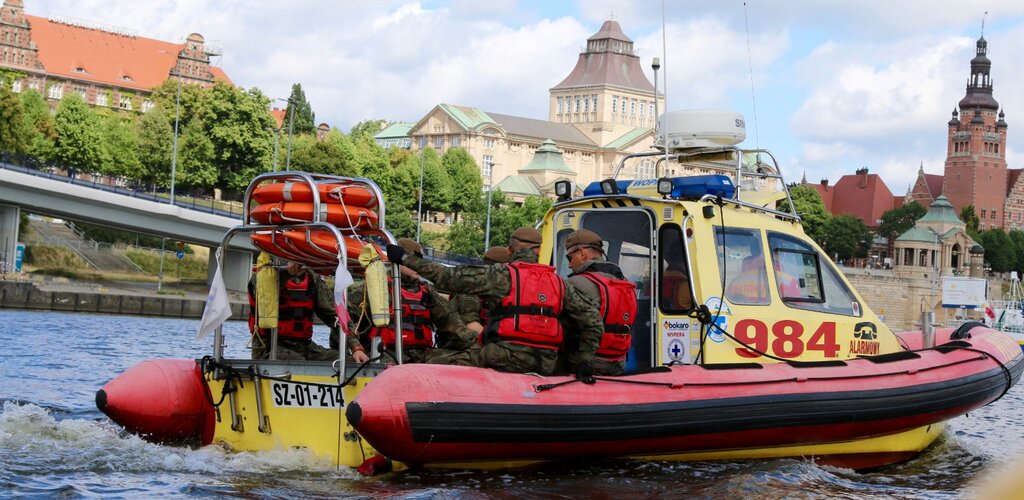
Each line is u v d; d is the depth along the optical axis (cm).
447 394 753
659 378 859
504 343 806
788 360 987
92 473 803
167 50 15988
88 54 15012
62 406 1277
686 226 930
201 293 7300
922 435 1093
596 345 825
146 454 853
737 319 954
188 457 844
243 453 830
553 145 17688
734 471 890
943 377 1036
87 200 6644
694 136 1084
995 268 18150
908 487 923
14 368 1845
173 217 6812
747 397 889
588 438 807
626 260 978
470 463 795
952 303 8244
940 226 15275
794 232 1039
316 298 927
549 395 792
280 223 811
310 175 816
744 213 991
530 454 799
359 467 803
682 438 861
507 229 10862
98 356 2320
